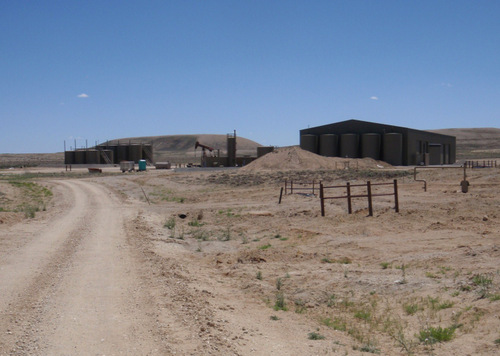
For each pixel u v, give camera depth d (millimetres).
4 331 8016
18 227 23422
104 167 116125
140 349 7172
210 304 9906
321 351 7410
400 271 12531
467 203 24812
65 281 11953
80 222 25641
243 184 51625
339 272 13117
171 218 27344
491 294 9180
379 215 22875
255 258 15766
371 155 86562
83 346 7309
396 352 7406
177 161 185375
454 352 7070
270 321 9180
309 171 62406
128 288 11242
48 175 80500
